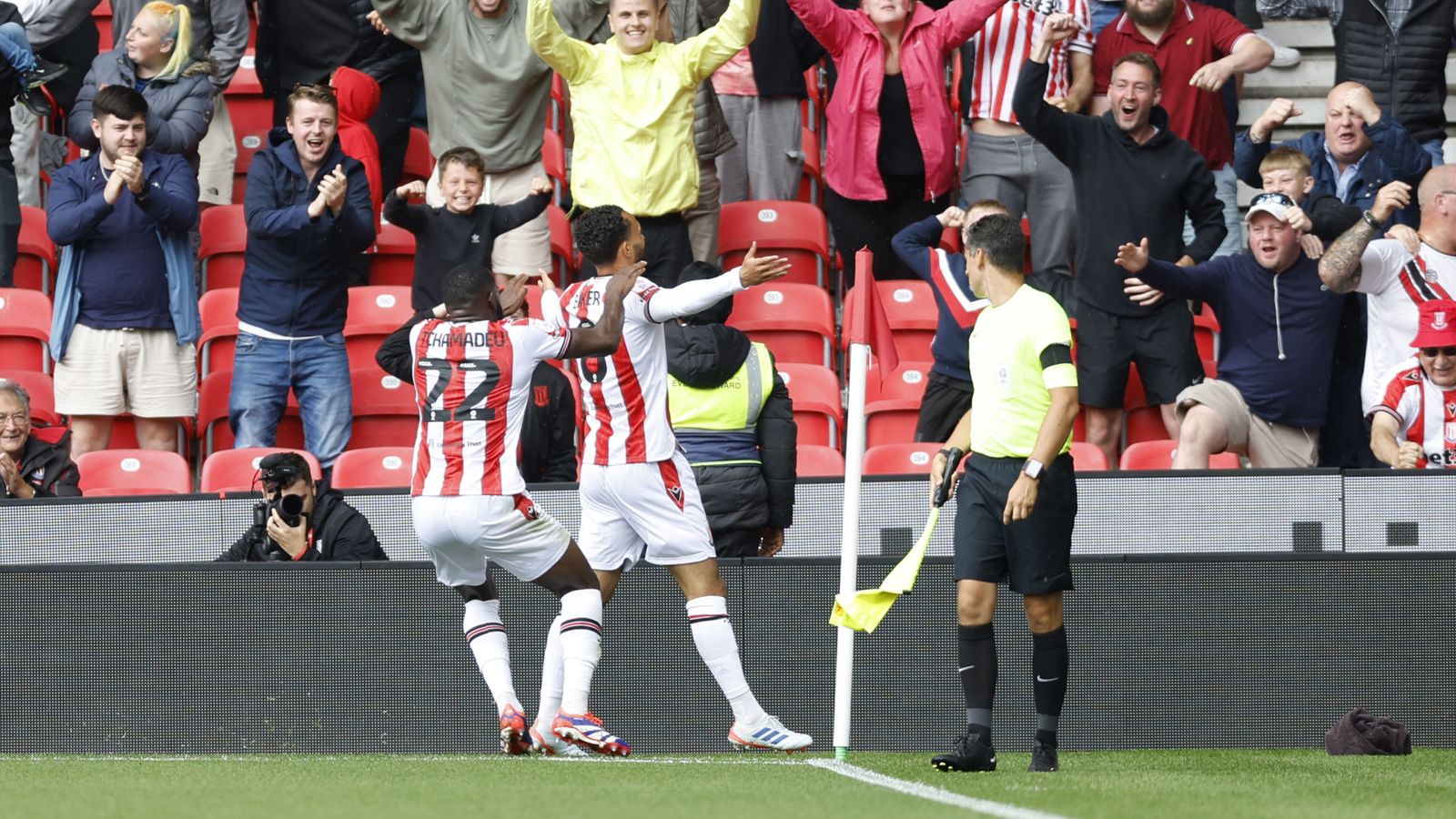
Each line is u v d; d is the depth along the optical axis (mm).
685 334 24375
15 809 14562
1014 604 24500
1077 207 32438
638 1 32938
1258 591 24469
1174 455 30328
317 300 32500
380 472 30391
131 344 33125
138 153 32875
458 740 24531
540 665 24766
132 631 24938
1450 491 25500
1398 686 24297
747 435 24656
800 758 22719
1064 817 14016
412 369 22531
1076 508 19797
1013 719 24375
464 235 31938
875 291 23359
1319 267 30078
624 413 21766
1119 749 24406
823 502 26562
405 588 24750
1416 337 29516
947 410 31469
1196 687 24453
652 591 24703
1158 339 31906
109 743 24812
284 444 34188
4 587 25141
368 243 32750
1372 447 29344
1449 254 30562
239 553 25922
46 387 34031
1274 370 30422
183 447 34156
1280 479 25766
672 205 33125
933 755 23734
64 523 26594
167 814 14086
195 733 24766
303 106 32469
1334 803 15602
